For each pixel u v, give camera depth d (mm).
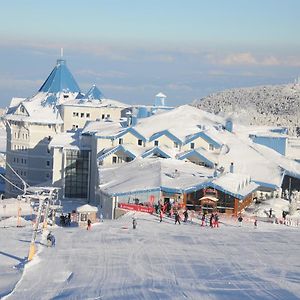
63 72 136000
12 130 124375
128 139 86500
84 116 128500
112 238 47125
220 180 65875
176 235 48938
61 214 64625
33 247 38375
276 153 95812
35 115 122875
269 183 74312
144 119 97125
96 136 88250
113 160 83312
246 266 35656
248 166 79250
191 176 69062
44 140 121562
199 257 38719
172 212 61125
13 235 49812
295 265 36438
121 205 64500
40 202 54312
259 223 59250
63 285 30516
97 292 28406
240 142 87500
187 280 31234
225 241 46188
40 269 34812
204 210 63156
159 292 28125
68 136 100062
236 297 26938
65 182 94562
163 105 124875
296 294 27656
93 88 141125
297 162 93812
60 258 38281
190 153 78500
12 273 33938
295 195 73625
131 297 27078
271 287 29328
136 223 54188
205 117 101062
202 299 26562
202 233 50406
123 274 33125
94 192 91938
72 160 94312
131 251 40906
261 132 106062
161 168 72688
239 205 63562
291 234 51656
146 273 33344
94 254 39750
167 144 84438
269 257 39219
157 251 40969
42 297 27828
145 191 64750
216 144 83000
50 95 131625
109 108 129375
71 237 47719
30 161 121875
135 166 77188
